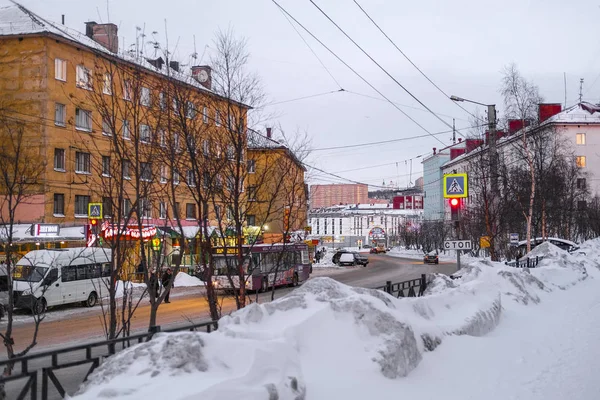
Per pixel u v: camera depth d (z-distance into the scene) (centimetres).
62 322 2069
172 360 525
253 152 1373
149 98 1195
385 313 802
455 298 1256
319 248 9869
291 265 3434
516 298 1706
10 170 1477
